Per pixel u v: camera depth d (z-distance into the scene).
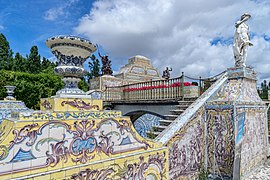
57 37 2.88
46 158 2.43
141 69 18.66
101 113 3.09
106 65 17.20
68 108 2.77
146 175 3.67
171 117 6.21
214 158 5.84
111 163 3.07
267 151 7.65
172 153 4.64
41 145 2.41
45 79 15.32
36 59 31.41
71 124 2.69
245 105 6.08
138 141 3.61
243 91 6.25
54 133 2.53
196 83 8.39
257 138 6.86
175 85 8.34
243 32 6.39
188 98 7.20
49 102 2.80
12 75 13.67
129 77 17.55
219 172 5.70
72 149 2.67
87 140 2.84
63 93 2.87
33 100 14.23
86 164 2.77
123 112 11.57
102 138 3.03
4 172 2.12
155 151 3.91
